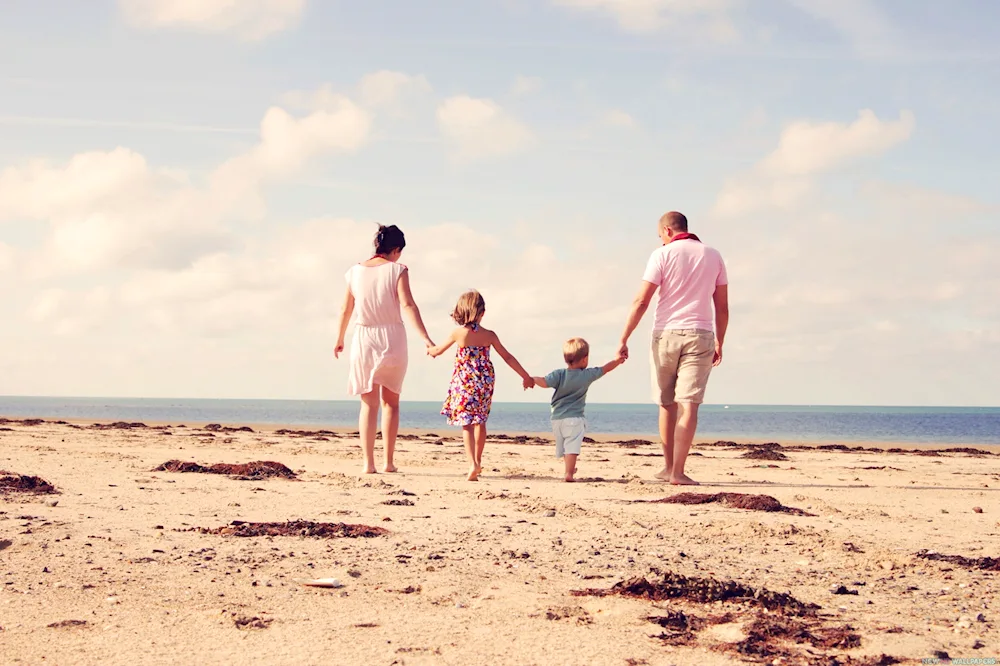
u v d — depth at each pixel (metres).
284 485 7.07
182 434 16.52
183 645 2.80
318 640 2.87
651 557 4.29
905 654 2.82
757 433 40.72
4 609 3.15
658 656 2.77
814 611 3.33
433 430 28.83
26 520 4.90
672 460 8.23
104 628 2.96
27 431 16.02
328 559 4.07
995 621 3.22
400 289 8.39
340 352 8.77
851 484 8.50
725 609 3.32
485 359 8.05
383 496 6.43
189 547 4.27
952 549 4.67
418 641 2.88
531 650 2.80
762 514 5.82
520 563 4.09
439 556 4.19
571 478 8.03
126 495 6.12
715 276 7.97
